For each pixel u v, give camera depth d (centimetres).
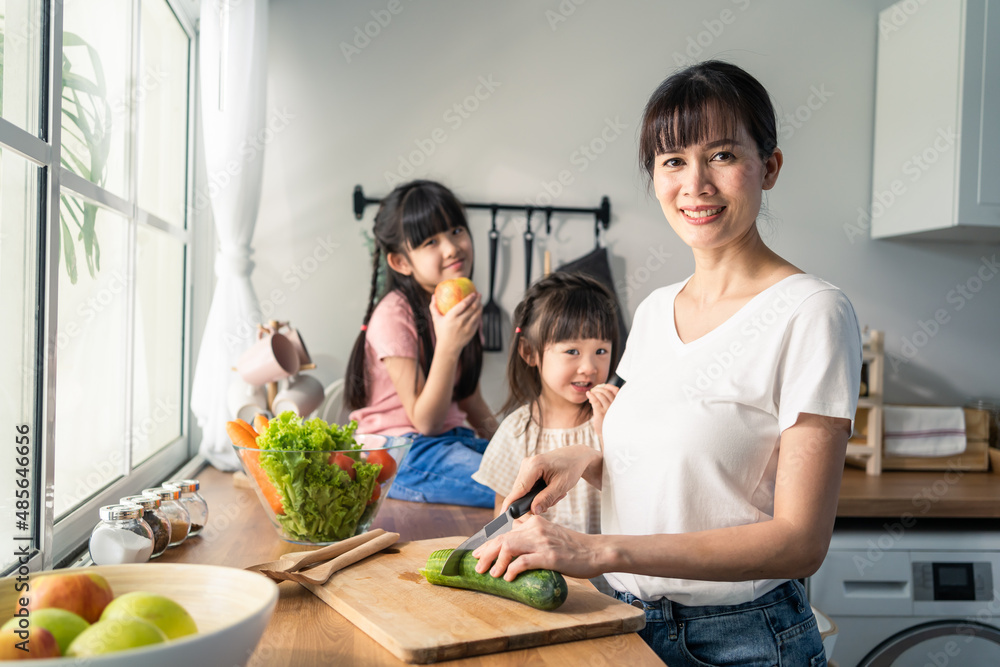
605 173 212
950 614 171
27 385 92
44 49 94
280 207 198
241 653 49
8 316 88
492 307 207
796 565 68
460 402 168
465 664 61
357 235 201
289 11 198
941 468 206
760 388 76
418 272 156
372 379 157
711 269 85
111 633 45
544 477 86
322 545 99
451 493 130
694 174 78
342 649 63
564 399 123
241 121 167
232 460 164
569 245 211
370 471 99
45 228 93
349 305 200
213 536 104
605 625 67
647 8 213
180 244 184
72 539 106
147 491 97
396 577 79
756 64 218
